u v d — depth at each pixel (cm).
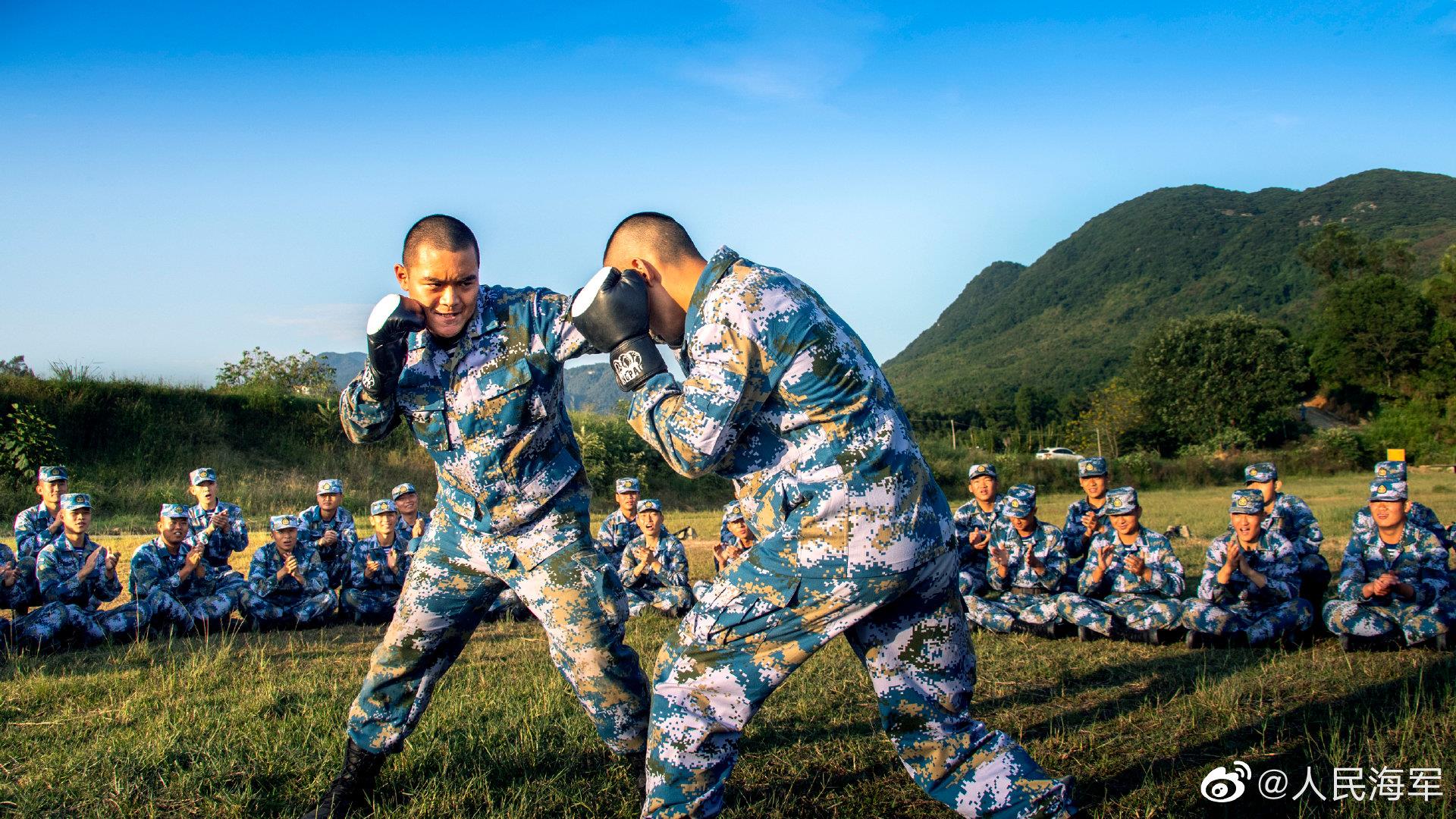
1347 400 6097
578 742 408
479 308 327
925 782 275
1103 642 665
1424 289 5688
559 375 333
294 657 648
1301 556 715
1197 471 3284
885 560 254
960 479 2841
